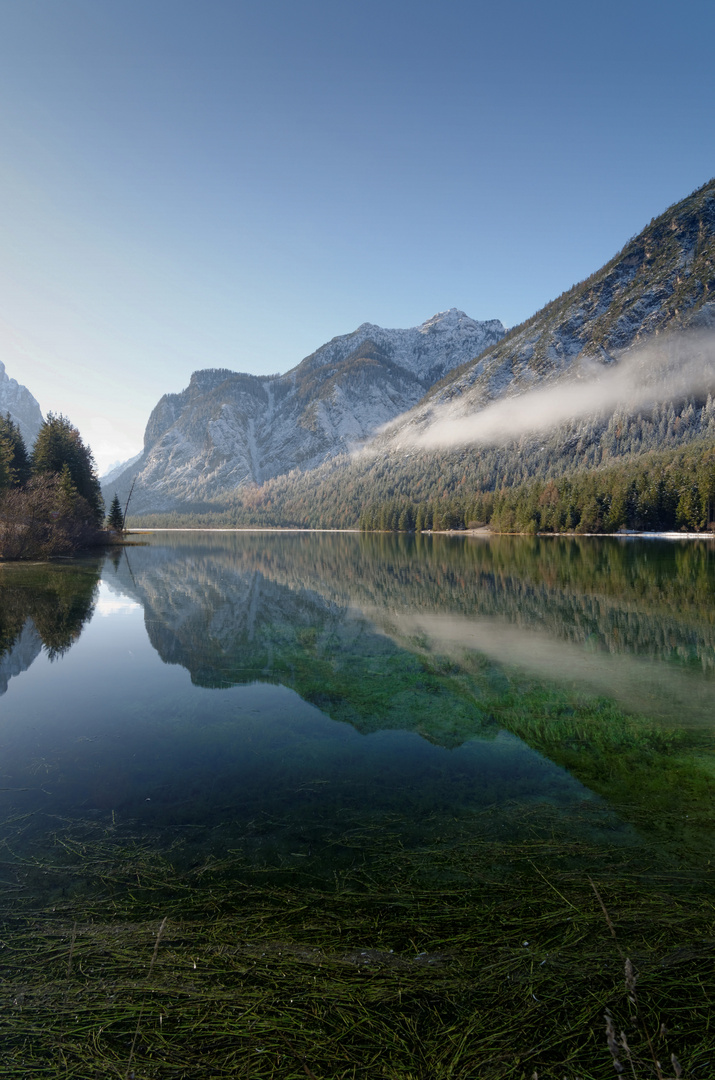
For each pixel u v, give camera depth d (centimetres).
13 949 360
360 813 564
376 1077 264
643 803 584
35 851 493
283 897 415
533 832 521
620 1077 258
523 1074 263
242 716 882
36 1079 267
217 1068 271
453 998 311
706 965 334
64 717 873
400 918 388
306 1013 302
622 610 1906
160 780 647
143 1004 311
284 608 2020
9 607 1945
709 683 1062
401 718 873
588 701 954
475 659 1256
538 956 344
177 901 414
